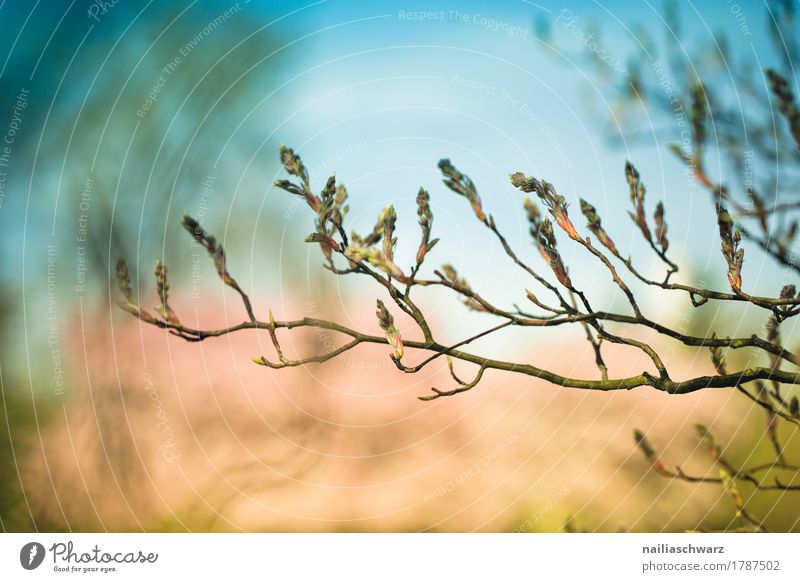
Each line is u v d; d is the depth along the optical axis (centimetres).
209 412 504
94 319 471
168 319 184
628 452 440
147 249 504
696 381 183
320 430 525
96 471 428
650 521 389
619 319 173
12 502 396
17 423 425
